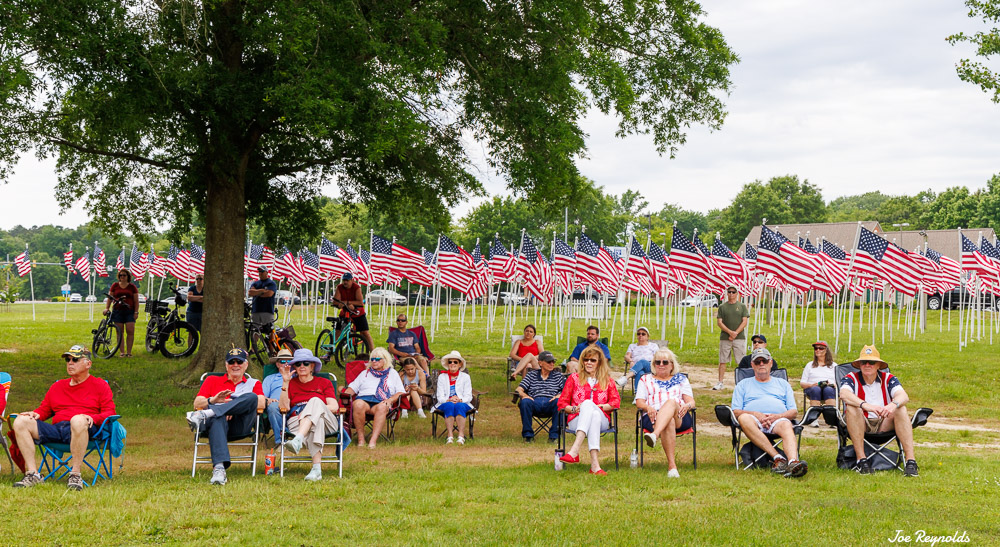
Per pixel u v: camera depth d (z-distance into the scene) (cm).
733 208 10469
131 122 1364
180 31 1405
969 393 1753
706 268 2358
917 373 2023
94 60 1311
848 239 7612
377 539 629
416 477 880
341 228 7481
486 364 2241
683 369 2230
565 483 852
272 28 1323
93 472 877
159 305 2220
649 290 2980
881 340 3039
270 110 1472
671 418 920
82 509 698
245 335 1745
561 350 2639
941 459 1028
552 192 1672
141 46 1324
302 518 688
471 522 682
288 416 941
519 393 1207
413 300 7288
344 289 1950
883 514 713
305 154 1791
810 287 2388
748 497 793
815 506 745
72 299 10531
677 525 673
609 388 966
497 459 1023
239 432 894
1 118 1593
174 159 1820
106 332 2136
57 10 1253
